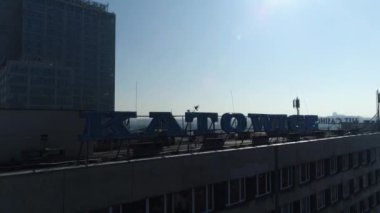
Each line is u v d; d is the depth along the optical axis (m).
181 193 23.27
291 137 39.28
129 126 21.94
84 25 150.25
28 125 21.42
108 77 154.38
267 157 31.16
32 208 15.16
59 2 145.25
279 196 33.09
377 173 61.94
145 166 20.33
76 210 16.78
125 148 26.12
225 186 26.80
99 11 154.38
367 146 56.72
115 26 159.38
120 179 18.91
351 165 50.66
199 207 24.77
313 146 39.19
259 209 30.30
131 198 19.45
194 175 23.61
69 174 16.58
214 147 28.20
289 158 34.47
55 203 15.98
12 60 129.38
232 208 27.33
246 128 31.33
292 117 40.50
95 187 17.66
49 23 143.12
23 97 122.56
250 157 29.02
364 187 56.06
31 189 15.16
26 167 18.00
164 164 21.52
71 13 147.75
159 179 21.14
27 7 139.25
